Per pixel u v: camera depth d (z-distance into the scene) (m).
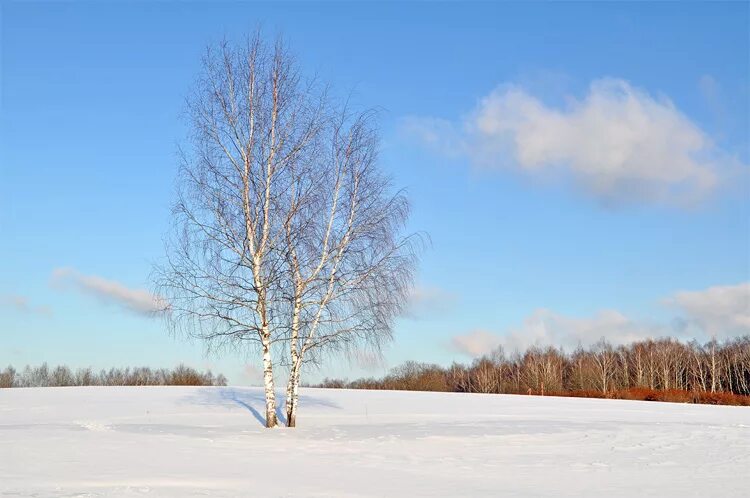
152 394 58.41
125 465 18.72
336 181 30.33
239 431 28.67
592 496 15.86
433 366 109.75
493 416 40.97
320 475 18.08
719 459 22.39
